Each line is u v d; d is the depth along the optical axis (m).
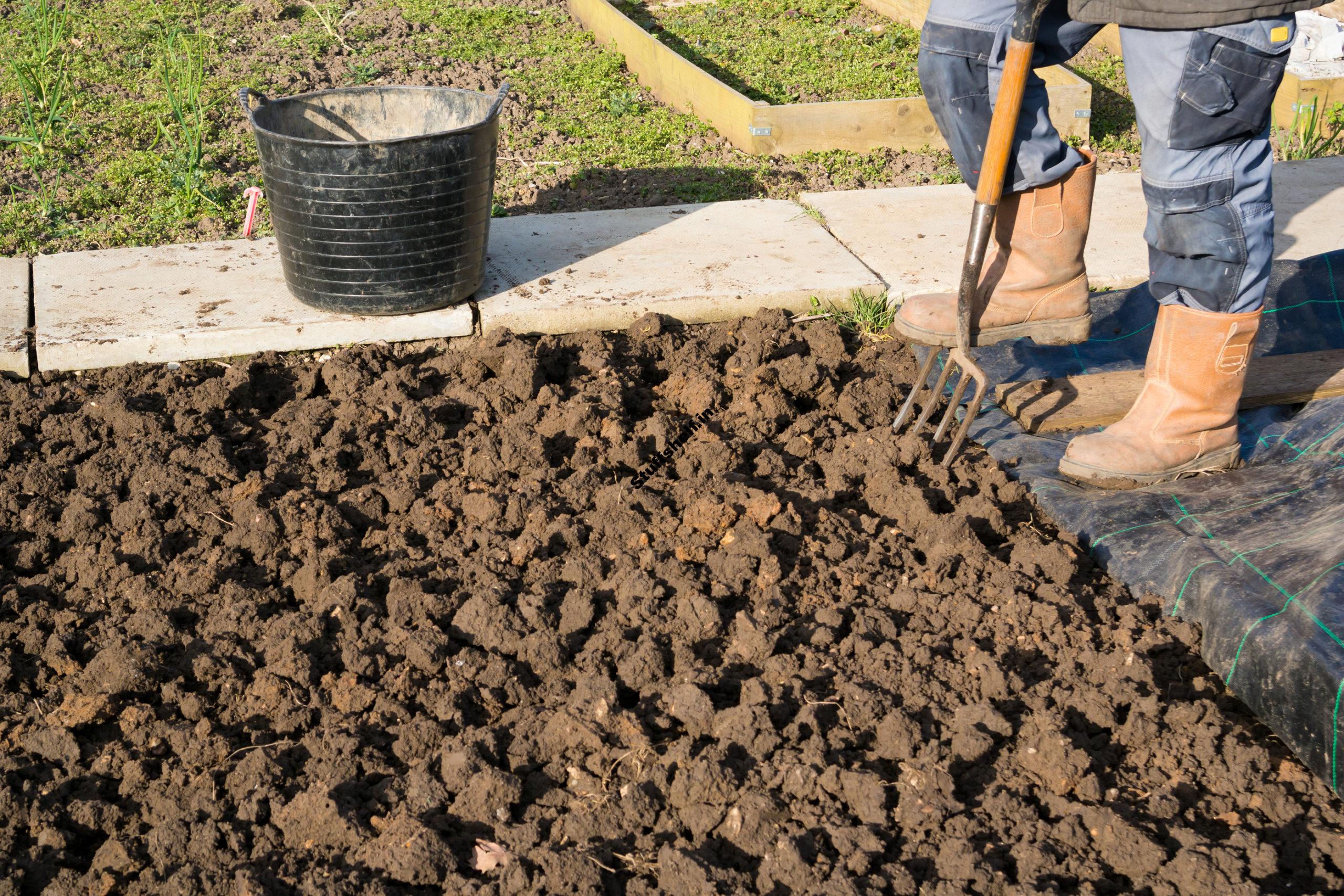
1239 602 2.63
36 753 2.44
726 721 2.45
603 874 2.16
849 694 2.51
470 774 2.33
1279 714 2.47
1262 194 2.89
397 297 4.11
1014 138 3.20
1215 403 3.20
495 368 4.02
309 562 3.00
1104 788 2.36
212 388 3.78
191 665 2.65
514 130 6.50
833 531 3.13
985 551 3.02
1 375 3.95
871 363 4.13
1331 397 3.62
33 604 2.82
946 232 4.91
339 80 7.25
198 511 3.21
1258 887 2.09
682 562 2.96
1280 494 3.11
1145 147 2.93
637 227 5.01
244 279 4.48
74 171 5.67
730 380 3.94
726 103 6.31
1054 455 3.50
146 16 8.46
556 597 2.88
